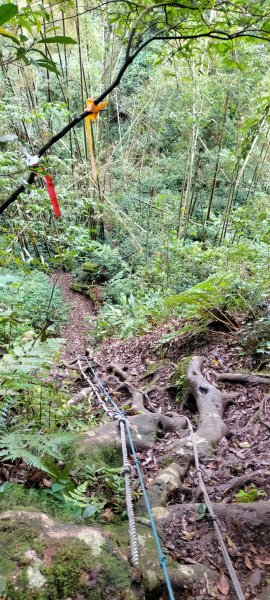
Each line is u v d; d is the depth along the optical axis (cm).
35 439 223
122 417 326
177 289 791
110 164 1070
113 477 262
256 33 214
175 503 259
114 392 484
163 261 859
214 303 497
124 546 193
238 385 401
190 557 208
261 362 416
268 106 293
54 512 205
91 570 164
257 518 226
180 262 846
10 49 504
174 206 1123
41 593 153
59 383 459
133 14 227
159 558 195
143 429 350
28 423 269
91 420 391
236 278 510
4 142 141
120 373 529
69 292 1044
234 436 331
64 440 229
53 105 634
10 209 371
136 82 1178
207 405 370
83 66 1070
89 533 180
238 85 861
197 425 359
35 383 273
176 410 415
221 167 1062
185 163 1091
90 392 470
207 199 1191
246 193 1174
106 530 192
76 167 897
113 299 939
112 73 1092
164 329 614
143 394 449
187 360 459
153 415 376
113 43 995
